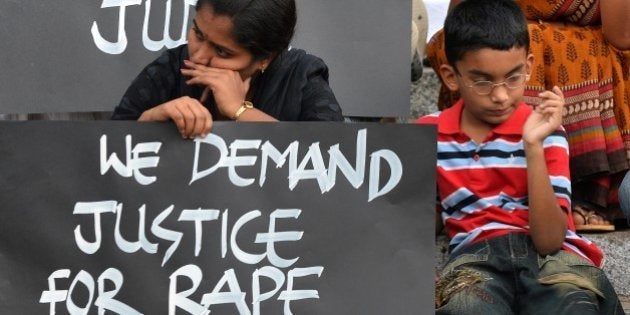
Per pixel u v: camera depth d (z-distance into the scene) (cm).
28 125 300
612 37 437
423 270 309
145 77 352
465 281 347
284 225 307
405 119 439
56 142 301
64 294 303
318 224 307
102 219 303
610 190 445
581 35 441
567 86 438
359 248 308
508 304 349
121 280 304
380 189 309
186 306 305
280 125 306
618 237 427
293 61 356
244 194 306
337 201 308
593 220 438
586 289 341
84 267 303
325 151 307
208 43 328
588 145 434
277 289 307
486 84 361
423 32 514
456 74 371
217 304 306
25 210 301
